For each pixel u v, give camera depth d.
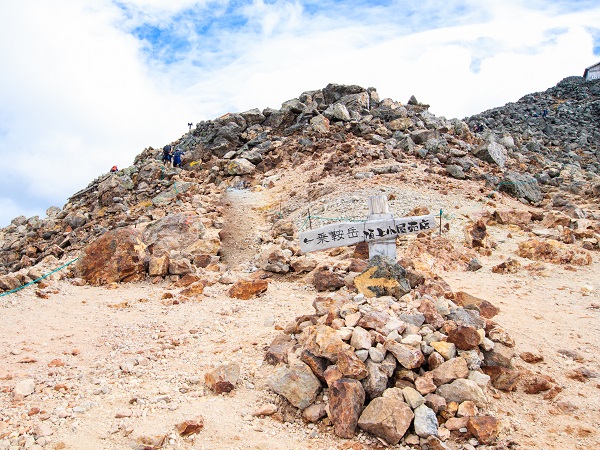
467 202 19.23
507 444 5.90
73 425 6.11
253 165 30.66
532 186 22.95
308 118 34.47
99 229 26.08
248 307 10.77
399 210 17.80
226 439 5.93
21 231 32.91
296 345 7.58
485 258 13.98
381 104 36.66
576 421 6.37
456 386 6.40
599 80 62.81
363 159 25.03
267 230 19.64
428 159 25.53
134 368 7.81
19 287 12.20
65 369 7.84
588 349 8.16
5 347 8.70
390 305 8.06
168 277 13.84
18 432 5.93
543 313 9.78
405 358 6.54
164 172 31.20
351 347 6.69
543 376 7.13
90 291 12.70
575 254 13.39
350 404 6.09
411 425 6.05
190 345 8.77
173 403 6.71
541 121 49.03
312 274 12.42
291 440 6.02
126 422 6.17
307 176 26.09
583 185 24.30
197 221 17.53
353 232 10.88
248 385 7.19
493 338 7.36
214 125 37.25
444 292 8.91
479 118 51.66
